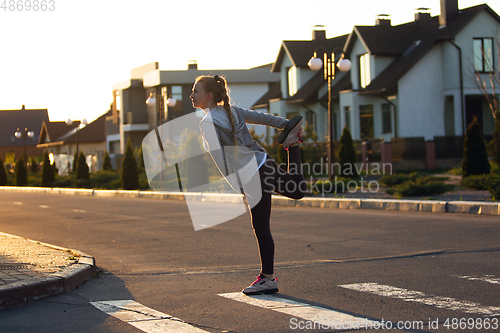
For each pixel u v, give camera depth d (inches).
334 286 204.2
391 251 280.2
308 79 1465.3
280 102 1504.7
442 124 1157.1
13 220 514.9
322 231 368.2
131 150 984.3
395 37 1227.9
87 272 227.1
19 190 1258.0
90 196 911.0
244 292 193.0
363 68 1244.5
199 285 214.2
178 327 156.0
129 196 852.0
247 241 335.9
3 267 223.1
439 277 215.9
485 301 178.2
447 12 1181.7
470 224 369.7
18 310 178.7
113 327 157.4
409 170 987.9
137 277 234.5
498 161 743.1
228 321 160.6
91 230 419.5
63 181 1294.3
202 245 326.3
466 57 1123.9
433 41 1125.7
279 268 243.4
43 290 195.2
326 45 1496.1
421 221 397.7
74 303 187.5
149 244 338.3
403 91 1134.4
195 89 179.8
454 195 550.9
